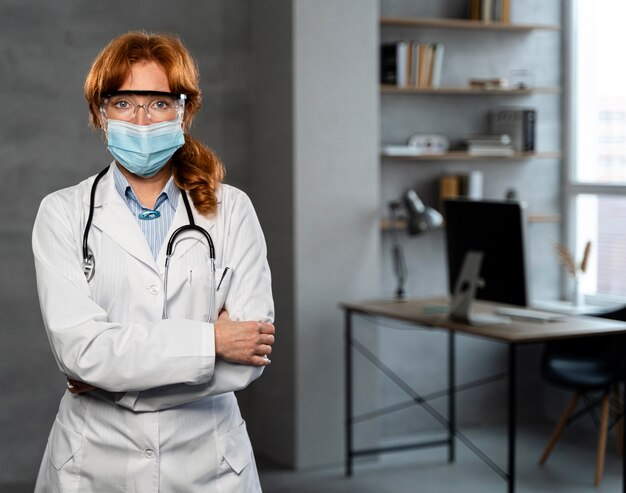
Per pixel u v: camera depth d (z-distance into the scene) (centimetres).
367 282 496
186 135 208
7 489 460
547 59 572
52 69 473
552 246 580
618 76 546
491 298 408
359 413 502
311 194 480
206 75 503
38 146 473
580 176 573
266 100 497
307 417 484
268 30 493
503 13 545
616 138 549
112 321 193
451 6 548
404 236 542
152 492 191
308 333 482
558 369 467
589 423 551
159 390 188
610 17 550
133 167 195
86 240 194
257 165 507
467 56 552
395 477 468
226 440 199
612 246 550
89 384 190
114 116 193
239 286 203
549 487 449
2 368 470
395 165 538
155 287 194
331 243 486
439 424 557
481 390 567
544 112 574
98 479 192
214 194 205
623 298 542
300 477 470
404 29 536
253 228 209
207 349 183
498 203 398
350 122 488
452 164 552
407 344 547
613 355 466
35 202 473
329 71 481
